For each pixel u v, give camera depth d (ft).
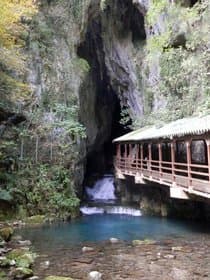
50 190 71.41
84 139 94.48
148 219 68.95
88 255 41.75
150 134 69.51
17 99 77.41
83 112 103.24
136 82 107.04
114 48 111.14
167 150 81.10
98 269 36.04
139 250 43.70
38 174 73.10
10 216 65.62
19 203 68.03
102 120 122.01
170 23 83.35
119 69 112.98
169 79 83.10
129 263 37.96
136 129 102.17
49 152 78.59
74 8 99.66
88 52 114.52
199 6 75.82
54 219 67.72
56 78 90.02
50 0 97.96
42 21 92.94
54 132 80.94
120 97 118.11
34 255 41.27
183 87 78.79
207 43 71.41
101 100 120.98
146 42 103.50
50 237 52.95
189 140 52.95
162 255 40.88
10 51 75.10
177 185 56.54
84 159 97.86
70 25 98.63
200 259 38.60
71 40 98.32
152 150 87.81
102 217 72.43
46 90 86.79
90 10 102.42
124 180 98.07
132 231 56.90
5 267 36.14
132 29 109.81
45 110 84.17
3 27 69.87
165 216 72.54
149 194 80.38
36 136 78.13
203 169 66.03
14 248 44.78
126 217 72.08
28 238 52.21
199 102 71.97
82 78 97.91
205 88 69.62
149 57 94.68
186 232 54.54
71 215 70.79
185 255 40.47
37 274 34.50
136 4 100.83
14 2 76.28
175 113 80.43
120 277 33.32
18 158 73.72
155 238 50.88
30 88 81.20
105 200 97.86
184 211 70.08
